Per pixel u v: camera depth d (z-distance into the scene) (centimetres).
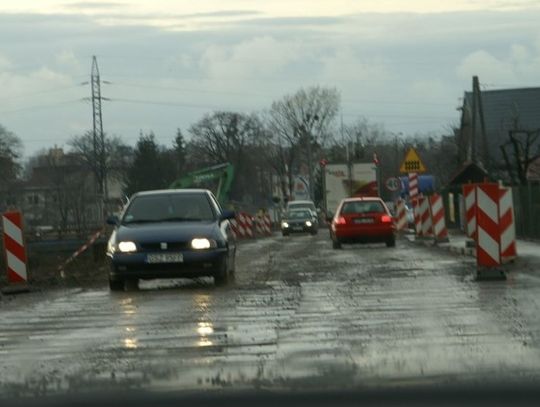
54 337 1457
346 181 6912
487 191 2116
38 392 1033
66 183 10444
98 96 8231
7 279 2336
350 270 2583
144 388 1034
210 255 2186
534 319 1485
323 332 1413
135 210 2366
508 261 2602
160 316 1672
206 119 12688
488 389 983
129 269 2186
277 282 2278
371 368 1116
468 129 9225
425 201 4253
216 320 1584
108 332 1491
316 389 1001
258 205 12850
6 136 11625
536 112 8994
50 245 5241
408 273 2398
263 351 1259
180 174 11456
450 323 1467
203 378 1082
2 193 10638
